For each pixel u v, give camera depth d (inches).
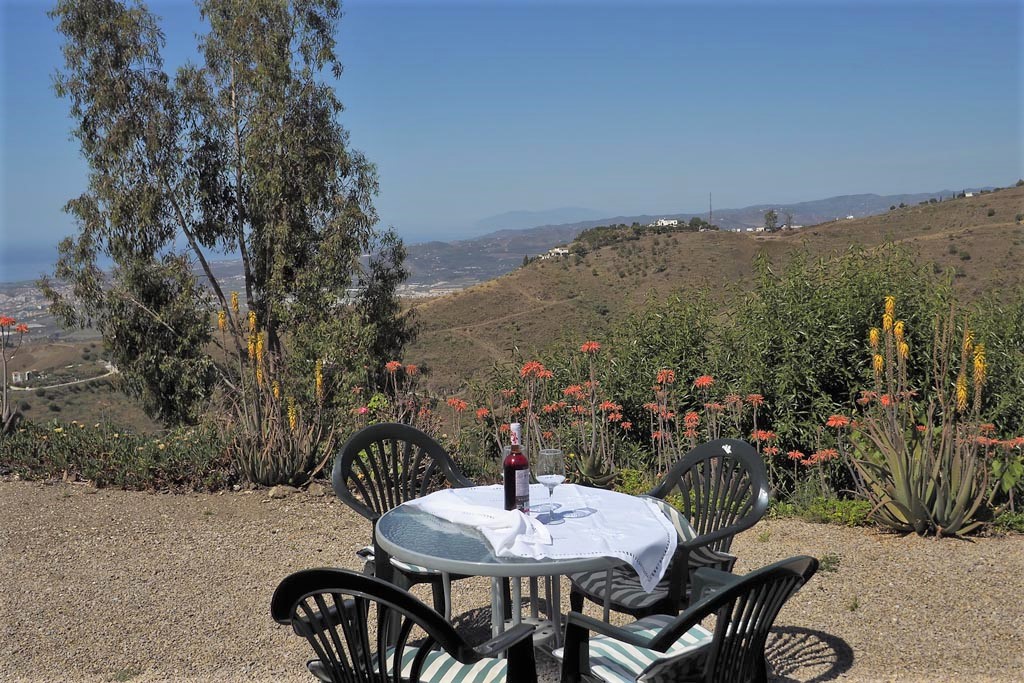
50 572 199.8
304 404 321.1
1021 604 164.6
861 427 243.9
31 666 147.0
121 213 665.0
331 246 674.2
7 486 285.6
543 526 119.1
